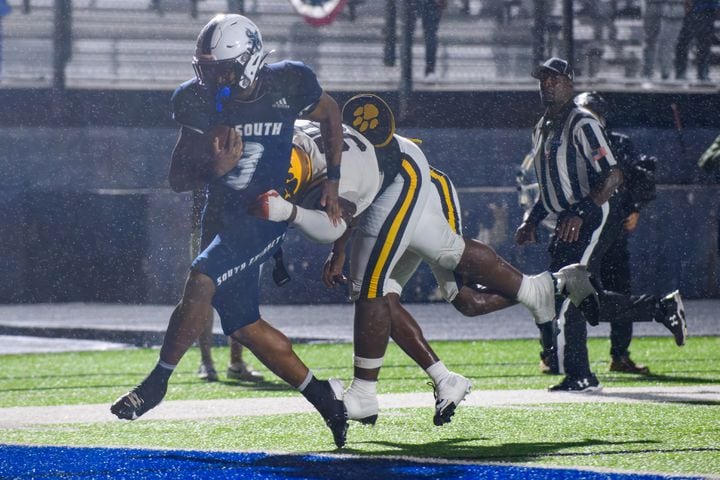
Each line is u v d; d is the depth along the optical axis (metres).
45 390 20.03
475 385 19.64
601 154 17.47
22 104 41.56
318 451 12.66
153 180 42.12
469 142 42.41
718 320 34.22
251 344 12.55
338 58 47.34
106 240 42.16
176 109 12.81
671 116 42.91
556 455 12.19
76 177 41.97
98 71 46.91
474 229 41.81
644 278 42.19
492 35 47.94
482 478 10.95
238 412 16.03
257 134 12.59
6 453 12.67
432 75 45.94
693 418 14.91
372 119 13.26
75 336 31.58
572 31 43.62
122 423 15.06
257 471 11.44
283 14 47.56
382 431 14.12
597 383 18.25
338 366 23.77
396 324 13.89
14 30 46.28
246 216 12.41
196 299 12.20
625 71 47.19
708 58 45.91
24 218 41.94
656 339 28.69
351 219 13.04
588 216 17.44
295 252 42.78
